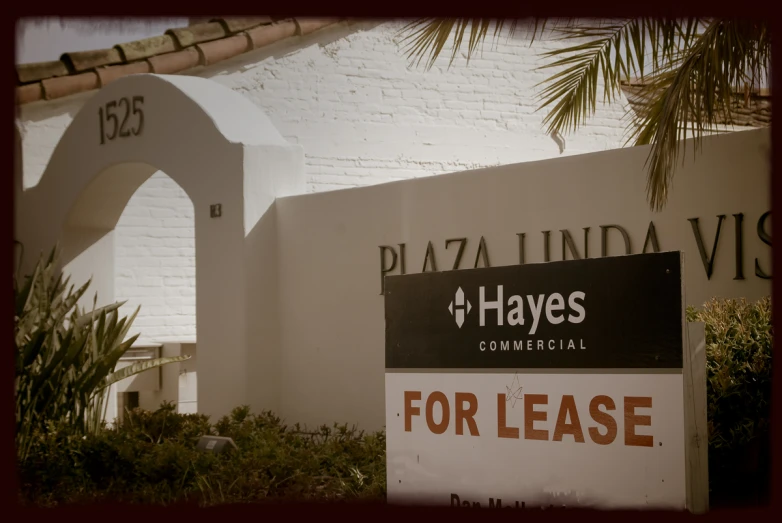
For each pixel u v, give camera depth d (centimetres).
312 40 1098
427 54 1129
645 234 578
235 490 557
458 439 368
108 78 1061
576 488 335
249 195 812
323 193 789
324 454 619
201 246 851
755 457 455
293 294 816
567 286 341
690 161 557
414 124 1123
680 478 313
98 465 616
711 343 466
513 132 1157
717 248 544
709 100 521
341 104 1102
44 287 767
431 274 379
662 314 319
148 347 1038
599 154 603
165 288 1086
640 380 323
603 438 330
